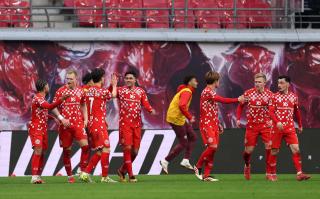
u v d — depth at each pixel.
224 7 71.31
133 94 49.03
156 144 59.31
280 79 50.06
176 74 64.25
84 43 63.50
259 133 50.50
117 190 41.41
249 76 64.88
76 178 54.50
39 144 47.72
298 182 48.84
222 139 60.19
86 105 48.22
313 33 65.56
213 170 60.03
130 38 63.66
